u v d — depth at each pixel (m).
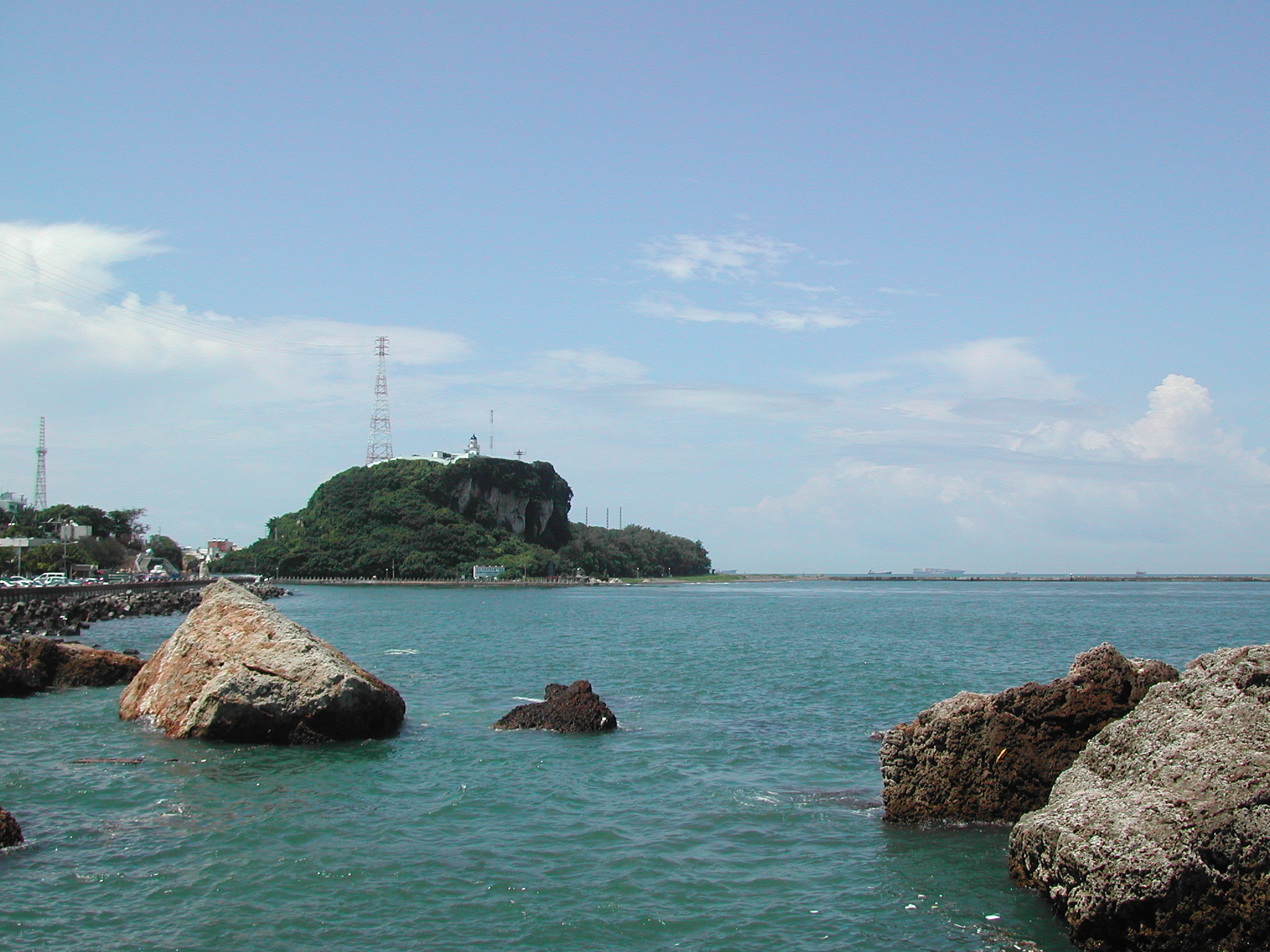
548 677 45.44
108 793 22.31
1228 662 16.62
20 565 139.12
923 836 19.62
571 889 16.84
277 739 27.70
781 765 26.19
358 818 20.70
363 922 15.34
